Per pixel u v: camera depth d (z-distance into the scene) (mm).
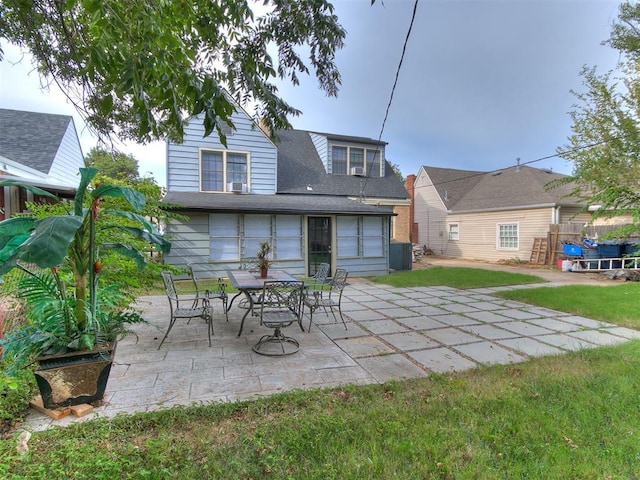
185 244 9070
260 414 2521
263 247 5453
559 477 1894
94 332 2652
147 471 1837
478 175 20859
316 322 5285
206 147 10438
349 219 10750
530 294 7574
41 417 2461
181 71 1904
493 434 2277
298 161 13359
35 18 2533
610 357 3725
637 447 2141
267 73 2883
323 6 2787
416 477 1883
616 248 12094
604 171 9797
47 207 4141
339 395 2834
